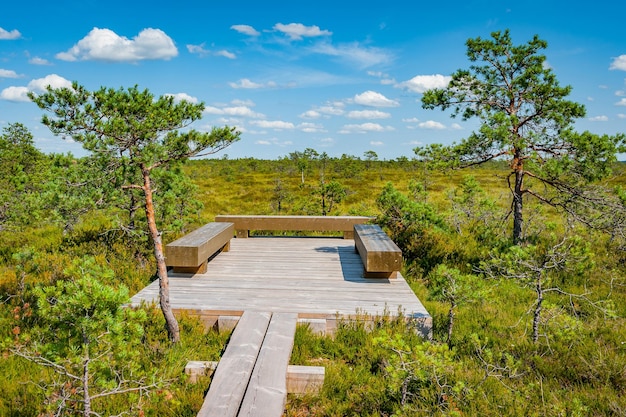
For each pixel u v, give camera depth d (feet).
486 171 128.67
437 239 33.06
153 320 17.48
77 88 13.04
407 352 12.34
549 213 51.65
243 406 11.44
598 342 17.39
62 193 21.31
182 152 15.67
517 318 20.48
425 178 71.77
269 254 29.50
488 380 14.19
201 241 24.14
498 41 28.53
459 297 16.97
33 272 25.18
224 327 18.17
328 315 18.12
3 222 31.30
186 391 13.01
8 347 10.57
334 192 48.83
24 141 49.44
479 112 28.91
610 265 28.89
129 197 26.96
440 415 11.81
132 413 10.65
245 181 120.67
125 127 13.55
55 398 11.05
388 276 23.56
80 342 9.99
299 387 13.89
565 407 12.03
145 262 27.58
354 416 12.57
